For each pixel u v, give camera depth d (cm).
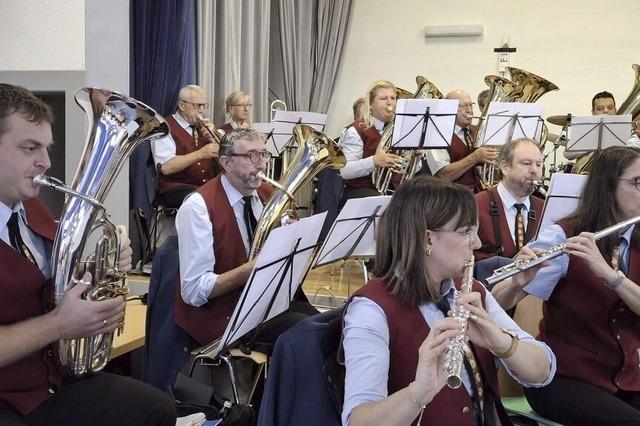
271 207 256
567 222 216
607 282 195
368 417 130
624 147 211
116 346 259
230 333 198
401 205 151
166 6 457
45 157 161
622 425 189
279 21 737
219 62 565
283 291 211
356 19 778
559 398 202
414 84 771
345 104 788
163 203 436
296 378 151
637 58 713
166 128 188
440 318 150
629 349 204
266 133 482
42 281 168
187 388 216
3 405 162
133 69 457
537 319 233
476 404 151
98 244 170
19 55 344
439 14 758
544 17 730
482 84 752
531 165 303
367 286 153
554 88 503
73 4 334
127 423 166
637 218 196
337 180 518
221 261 251
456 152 479
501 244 307
